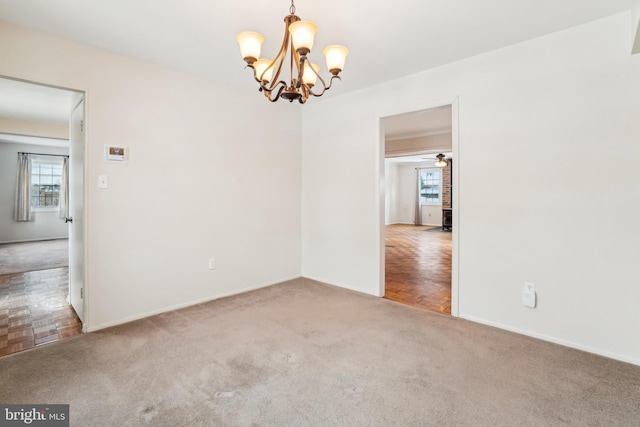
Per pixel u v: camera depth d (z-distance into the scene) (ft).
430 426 4.84
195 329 8.40
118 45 8.15
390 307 10.12
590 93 7.13
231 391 5.71
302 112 13.70
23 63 7.23
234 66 9.48
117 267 8.75
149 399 5.48
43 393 5.64
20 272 14.58
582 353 7.14
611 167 6.91
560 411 5.17
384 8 6.48
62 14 6.73
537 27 7.30
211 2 6.28
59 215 25.36
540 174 7.81
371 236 11.41
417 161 36.55
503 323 8.46
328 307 10.11
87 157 8.17
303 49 4.88
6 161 23.09
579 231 7.32
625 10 6.62
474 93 8.81
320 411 5.18
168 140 9.66
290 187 13.34
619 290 6.88
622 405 5.32
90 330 8.29
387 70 9.77
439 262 17.22
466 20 6.98
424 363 6.68
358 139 11.68
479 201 8.78
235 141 11.38
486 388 5.80
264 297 11.11
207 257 10.69
